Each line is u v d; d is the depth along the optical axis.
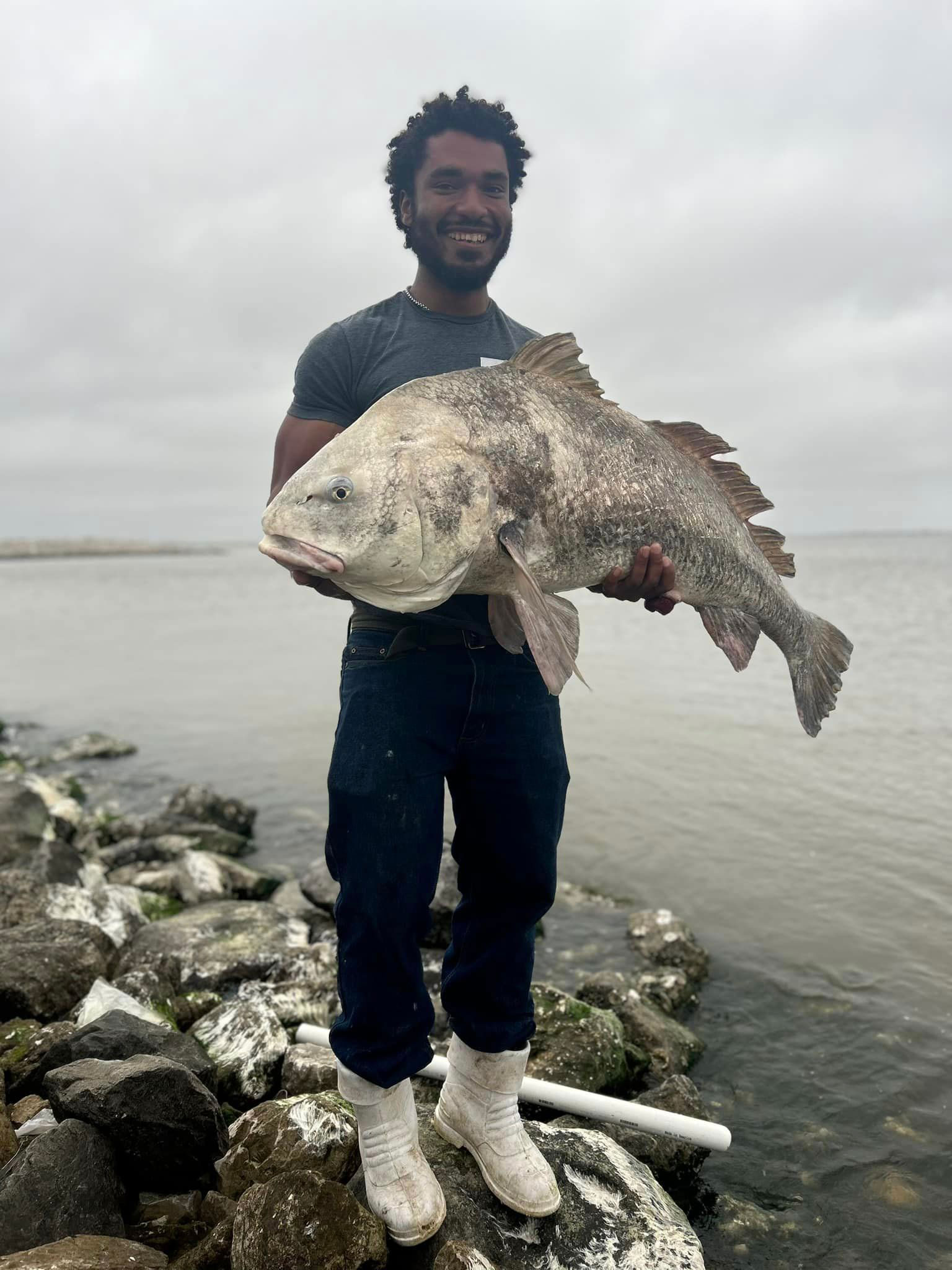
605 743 10.64
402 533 2.27
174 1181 2.88
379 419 2.34
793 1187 3.49
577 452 2.55
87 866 6.34
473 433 2.38
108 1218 2.62
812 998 4.93
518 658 2.55
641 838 7.43
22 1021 3.88
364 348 2.75
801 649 3.54
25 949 4.27
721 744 10.58
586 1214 2.65
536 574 2.52
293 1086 3.57
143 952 4.82
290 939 5.23
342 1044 2.46
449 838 7.37
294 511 2.29
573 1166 2.82
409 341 2.76
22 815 6.89
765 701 13.37
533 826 2.57
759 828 7.61
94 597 54.94
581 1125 3.40
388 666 2.46
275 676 18.72
